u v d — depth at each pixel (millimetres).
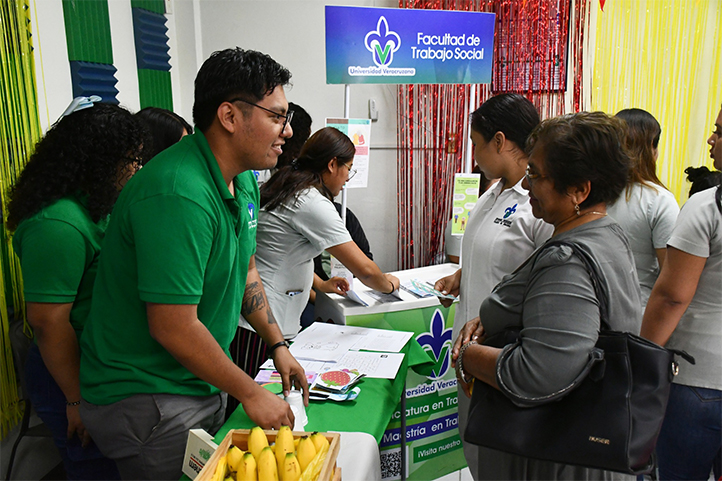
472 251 1611
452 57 2168
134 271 1097
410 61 2119
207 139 1121
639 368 888
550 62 3287
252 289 1436
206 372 1072
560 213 1017
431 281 2352
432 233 3557
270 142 1117
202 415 1229
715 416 1394
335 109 3580
